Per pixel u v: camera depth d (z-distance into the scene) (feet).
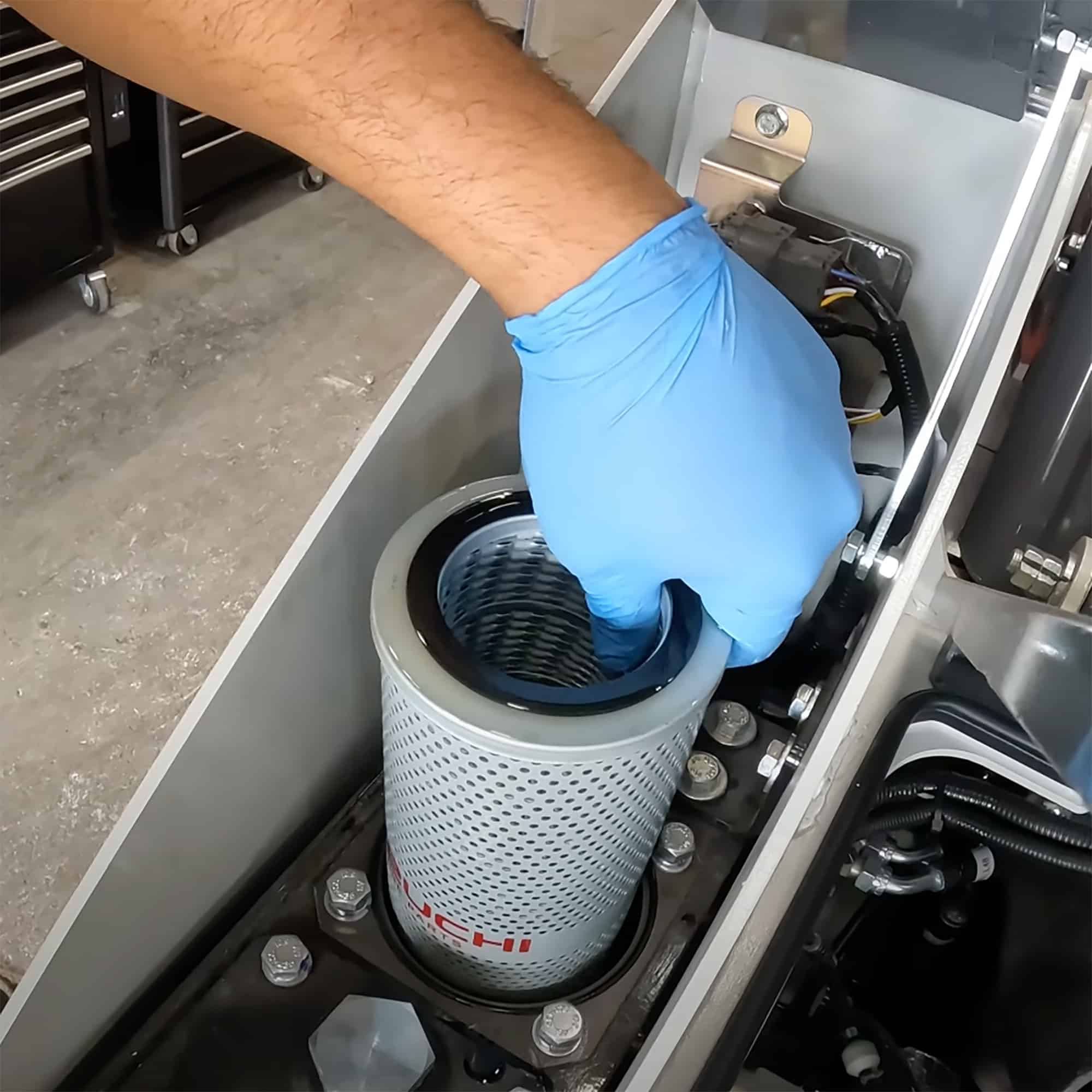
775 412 1.67
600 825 1.73
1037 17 1.68
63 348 5.90
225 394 5.69
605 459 1.65
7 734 3.97
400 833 1.91
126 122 5.85
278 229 7.08
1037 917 2.69
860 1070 2.35
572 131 1.37
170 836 1.84
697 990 1.73
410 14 1.26
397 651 1.62
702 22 2.37
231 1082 1.86
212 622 4.48
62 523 4.85
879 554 2.11
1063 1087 2.39
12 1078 1.71
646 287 1.48
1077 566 2.10
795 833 1.90
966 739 2.41
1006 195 2.23
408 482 2.05
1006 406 2.61
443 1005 2.00
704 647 1.76
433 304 6.54
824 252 2.27
